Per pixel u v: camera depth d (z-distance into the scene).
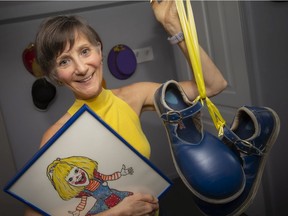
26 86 1.64
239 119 0.57
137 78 1.88
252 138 0.53
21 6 1.51
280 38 1.27
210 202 0.50
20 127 1.67
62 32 0.58
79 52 0.60
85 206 0.61
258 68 1.25
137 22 1.83
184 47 0.57
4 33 1.56
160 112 0.55
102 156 0.60
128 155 0.61
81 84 0.63
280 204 1.39
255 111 0.55
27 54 1.57
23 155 1.69
